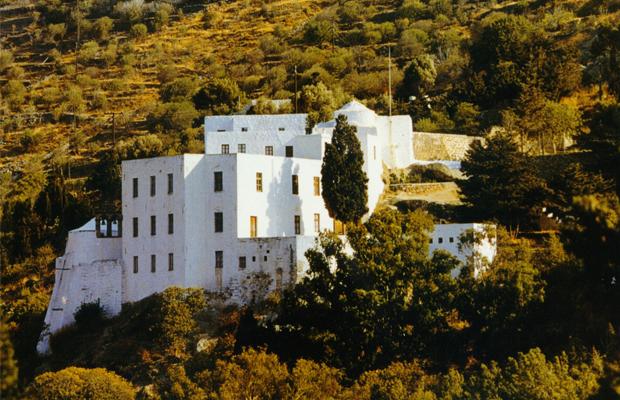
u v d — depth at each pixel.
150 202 189.75
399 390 154.00
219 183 186.62
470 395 152.25
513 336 168.38
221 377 159.00
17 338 193.75
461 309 172.50
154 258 188.50
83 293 193.62
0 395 99.00
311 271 177.88
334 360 168.88
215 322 179.00
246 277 183.12
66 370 167.62
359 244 179.38
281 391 156.25
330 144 198.00
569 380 149.62
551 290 171.62
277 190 191.38
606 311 154.38
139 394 170.00
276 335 174.12
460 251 187.62
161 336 177.00
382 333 171.75
